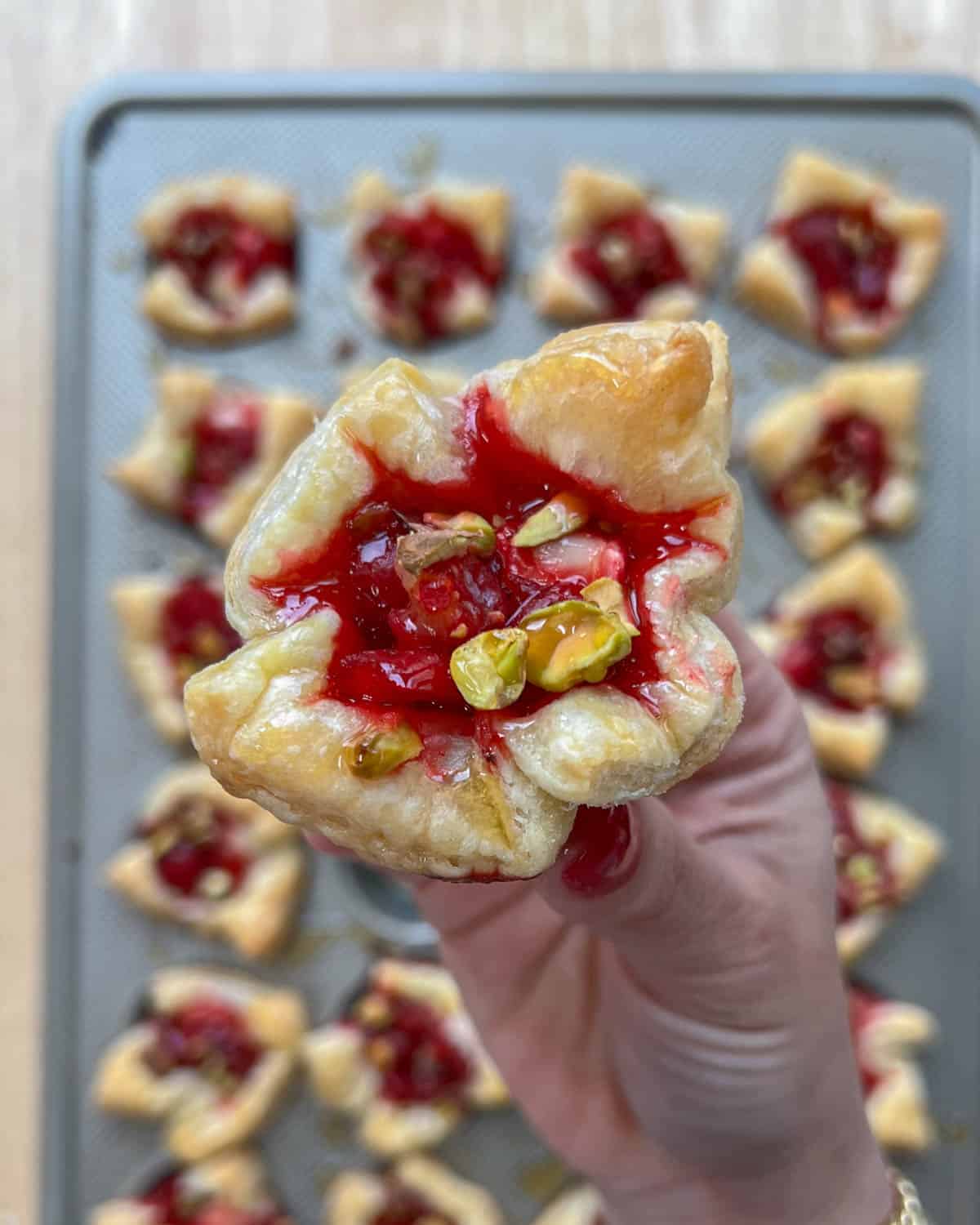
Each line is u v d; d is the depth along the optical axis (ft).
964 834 1.51
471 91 1.51
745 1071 1.16
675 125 1.52
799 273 1.53
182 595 1.51
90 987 1.51
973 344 1.53
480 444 0.84
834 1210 1.23
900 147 1.52
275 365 1.54
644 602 0.81
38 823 1.51
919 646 1.52
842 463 1.53
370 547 0.83
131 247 1.52
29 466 1.52
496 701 0.75
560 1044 1.27
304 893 1.52
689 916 1.06
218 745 0.78
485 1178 1.51
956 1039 1.50
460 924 1.27
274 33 1.52
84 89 1.53
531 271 1.54
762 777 1.23
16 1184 1.51
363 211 1.51
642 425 0.79
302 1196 1.52
